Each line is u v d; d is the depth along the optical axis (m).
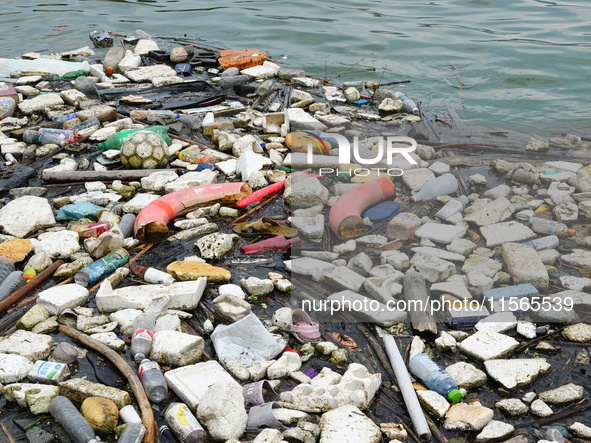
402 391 3.14
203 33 7.20
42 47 6.71
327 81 5.80
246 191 4.20
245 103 5.41
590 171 3.89
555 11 7.46
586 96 5.27
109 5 8.44
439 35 6.74
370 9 7.90
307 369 3.27
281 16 7.71
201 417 3.03
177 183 4.26
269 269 3.74
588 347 3.33
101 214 4.03
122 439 2.94
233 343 3.32
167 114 5.10
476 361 3.29
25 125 5.04
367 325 3.43
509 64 5.84
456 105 5.23
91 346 3.30
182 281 3.62
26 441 3.00
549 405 3.12
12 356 3.22
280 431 3.02
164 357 3.25
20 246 3.78
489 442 2.99
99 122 5.04
